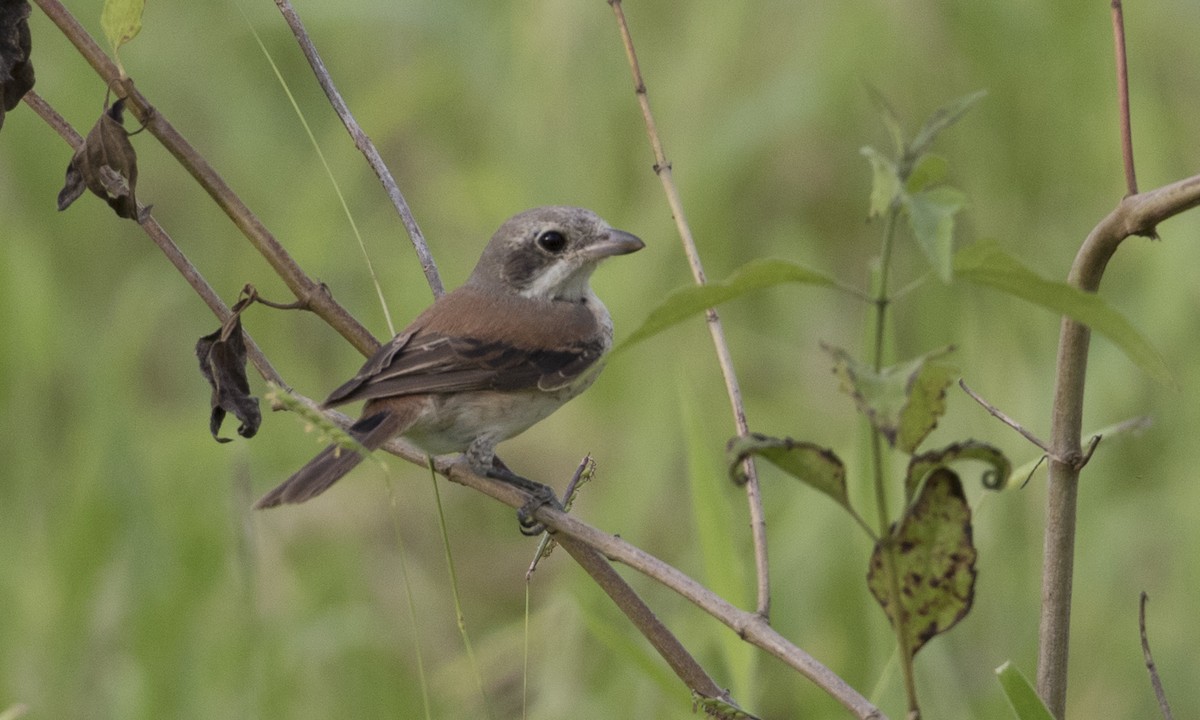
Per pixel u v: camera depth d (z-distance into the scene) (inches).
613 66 561.3
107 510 407.2
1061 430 233.3
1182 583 404.5
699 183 534.0
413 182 571.2
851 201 550.3
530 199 549.6
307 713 388.2
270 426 499.8
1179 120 515.5
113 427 415.5
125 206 271.1
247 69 602.9
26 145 574.6
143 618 394.3
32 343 485.4
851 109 543.5
